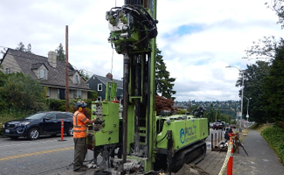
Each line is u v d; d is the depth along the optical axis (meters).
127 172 5.44
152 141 6.07
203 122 9.19
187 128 7.22
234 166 8.23
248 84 50.03
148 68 6.02
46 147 10.14
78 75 33.94
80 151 6.20
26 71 27.44
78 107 6.38
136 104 6.11
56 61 34.19
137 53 6.19
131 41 5.45
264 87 17.48
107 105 6.02
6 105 17.33
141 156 6.01
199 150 8.77
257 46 15.95
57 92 29.83
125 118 5.42
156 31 5.71
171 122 6.23
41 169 6.62
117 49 5.77
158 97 19.80
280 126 19.64
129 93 6.20
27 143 11.30
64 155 8.52
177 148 6.31
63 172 6.17
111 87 6.50
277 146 11.34
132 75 6.27
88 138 5.96
